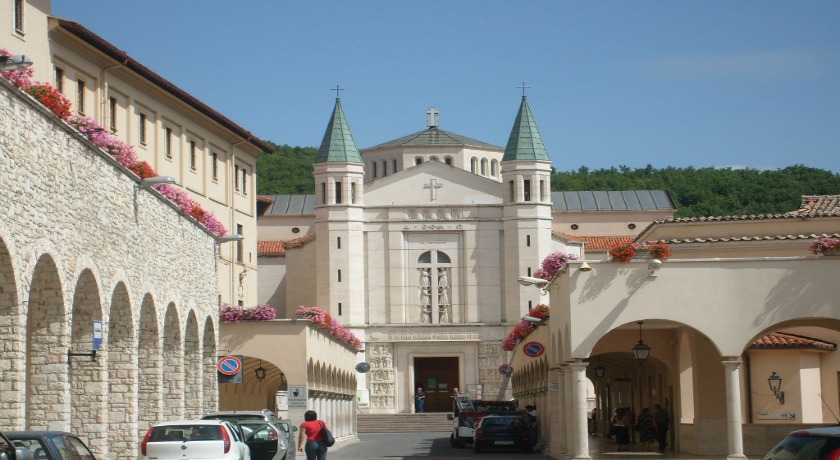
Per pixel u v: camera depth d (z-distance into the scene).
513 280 102.19
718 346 37.50
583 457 38.12
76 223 27.38
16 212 23.14
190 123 64.75
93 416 29.72
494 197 103.94
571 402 40.09
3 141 22.34
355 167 103.00
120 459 32.69
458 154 116.69
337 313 101.75
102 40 49.94
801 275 37.56
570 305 38.03
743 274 37.72
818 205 52.34
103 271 29.72
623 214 120.19
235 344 49.94
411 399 101.94
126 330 32.72
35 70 44.88
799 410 45.91
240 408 61.66
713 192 164.25
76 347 29.64
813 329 47.28
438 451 55.72
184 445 27.80
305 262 104.75
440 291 103.50
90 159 28.58
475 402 63.72
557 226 120.31
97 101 51.94
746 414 46.12
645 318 37.78
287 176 156.25
